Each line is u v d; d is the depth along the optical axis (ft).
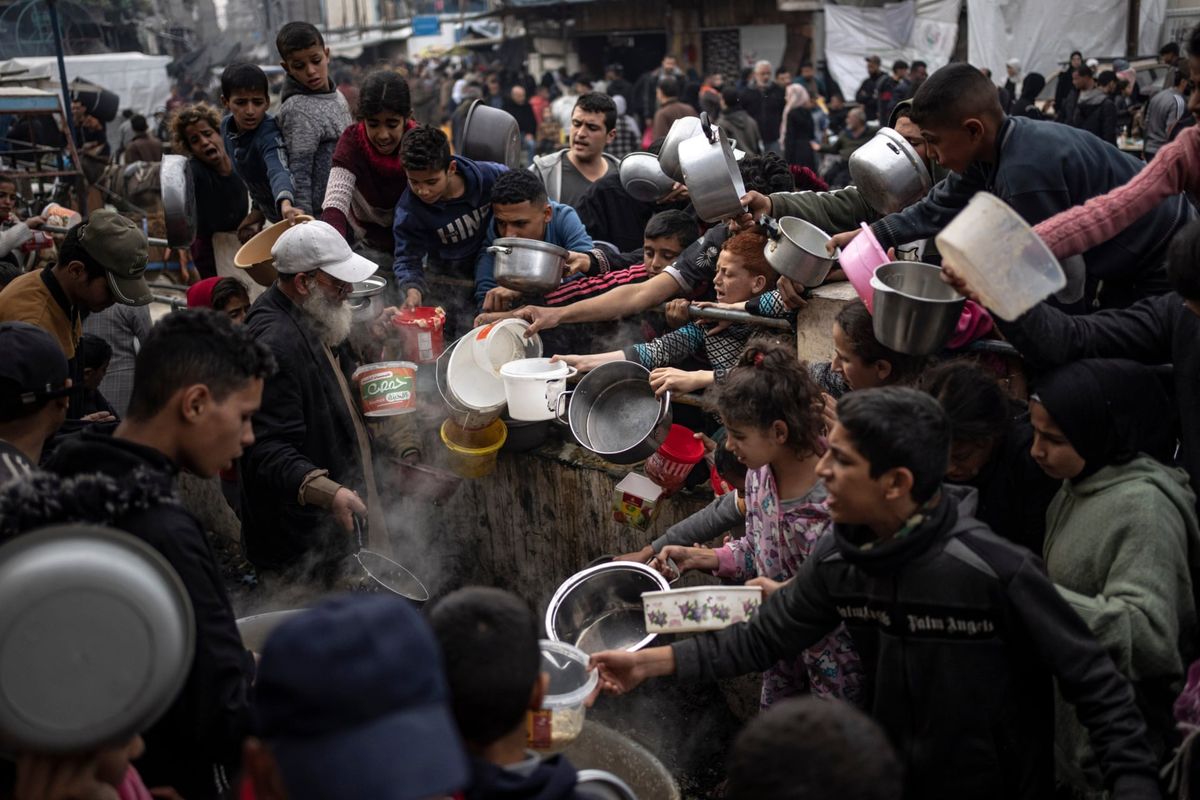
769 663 8.35
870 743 5.20
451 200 14.40
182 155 18.17
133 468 7.38
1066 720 8.24
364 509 11.50
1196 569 8.14
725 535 12.07
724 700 13.04
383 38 106.32
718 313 12.21
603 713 13.10
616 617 10.57
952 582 7.18
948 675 7.34
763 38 79.71
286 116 17.48
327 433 12.23
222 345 7.75
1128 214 8.57
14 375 8.80
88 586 5.98
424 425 14.39
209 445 7.77
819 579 7.88
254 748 5.06
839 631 9.19
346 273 11.78
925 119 9.87
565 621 10.35
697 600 8.81
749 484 9.82
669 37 83.05
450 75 80.53
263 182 18.20
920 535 7.13
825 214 12.71
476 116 17.25
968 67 9.76
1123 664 7.54
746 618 8.79
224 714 7.32
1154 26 64.85
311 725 4.65
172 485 7.56
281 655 4.75
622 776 9.84
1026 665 7.45
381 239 16.80
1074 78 48.19
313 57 17.48
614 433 12.55
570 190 19.16
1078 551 8.04
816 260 10.93
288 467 11.55
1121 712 6.98
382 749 4.62
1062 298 9.57
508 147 17.44
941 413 7.08
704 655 8.43
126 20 85.20
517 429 13.69
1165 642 7.55
